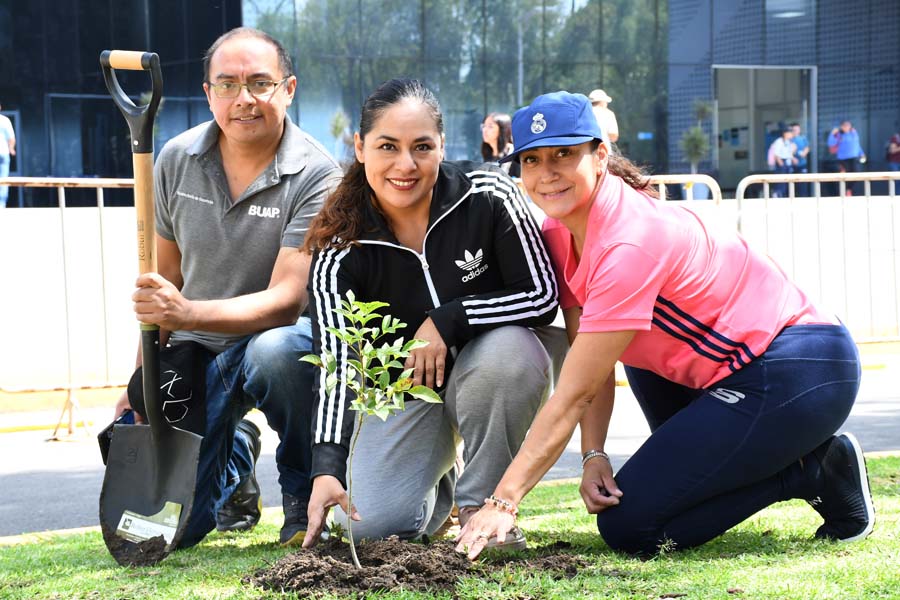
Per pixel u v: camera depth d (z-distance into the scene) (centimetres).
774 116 2356
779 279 344
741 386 332
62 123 1962
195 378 391
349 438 337
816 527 367
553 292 364
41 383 842
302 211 392
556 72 2114
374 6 1969
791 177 955
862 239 985
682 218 333
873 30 2402
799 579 286
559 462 627
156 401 343
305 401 379
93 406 876
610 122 888
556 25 2103
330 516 424
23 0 1955
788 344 333
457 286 363
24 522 532
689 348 335
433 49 2017
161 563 341
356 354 344
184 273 413
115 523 349
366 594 276
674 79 2216
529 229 363
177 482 346
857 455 337
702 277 328
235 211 397
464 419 358
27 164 1969
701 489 334
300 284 384
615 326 317
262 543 395
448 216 358
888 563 300
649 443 343
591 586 283
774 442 329
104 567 343
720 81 2278
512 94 2083
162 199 408
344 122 1961
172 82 1914
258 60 383
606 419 363
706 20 2233
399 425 369
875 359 1008
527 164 326
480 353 355
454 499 391
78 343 849
